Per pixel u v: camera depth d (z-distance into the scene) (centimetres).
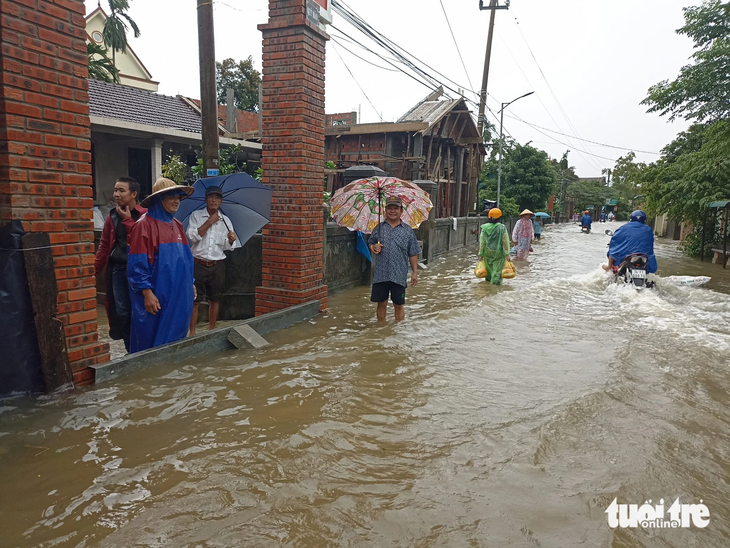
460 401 384
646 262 870
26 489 254
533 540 224
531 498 257
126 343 488
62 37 354
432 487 266
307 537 223
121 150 1512
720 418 361
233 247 599
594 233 3350
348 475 276
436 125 1967
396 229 634
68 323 374
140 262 433
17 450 293
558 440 322
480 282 1019
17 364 348
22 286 344
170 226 455
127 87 1661
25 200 340
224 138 1541
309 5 609
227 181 577
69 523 228
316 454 297
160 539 219
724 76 1345
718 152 1513
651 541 225
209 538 221
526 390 409
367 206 716
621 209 8100
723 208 1636
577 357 502
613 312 729
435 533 228
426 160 1900
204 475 272
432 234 1359
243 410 357
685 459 302
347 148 1928
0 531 222
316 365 457
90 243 384
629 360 493
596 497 260
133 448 299
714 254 1653
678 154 2550
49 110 349
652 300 791
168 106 1680
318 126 655
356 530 229
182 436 315
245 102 3250
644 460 299
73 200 369
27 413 336
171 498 250
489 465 290
